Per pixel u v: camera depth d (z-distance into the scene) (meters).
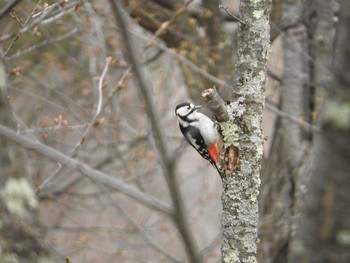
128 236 17.22
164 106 16.83
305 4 13.84
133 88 17.27
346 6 11.46
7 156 12.38
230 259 7.08
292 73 13.95
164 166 8.27
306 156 13.49
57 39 13.36
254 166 7.13
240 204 7.11
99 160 16.52
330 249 11.43
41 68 16.53
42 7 11.23
